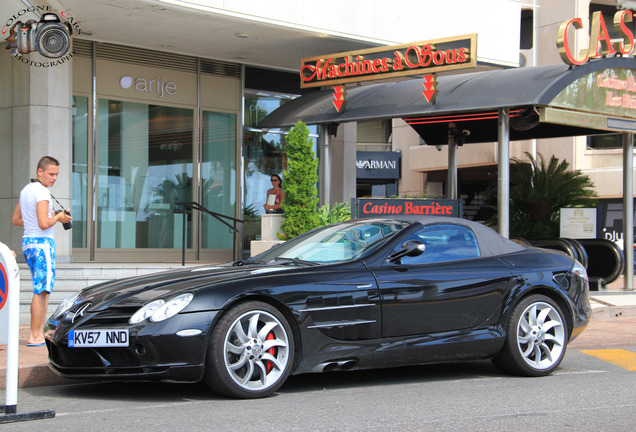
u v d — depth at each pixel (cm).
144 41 1299
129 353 508
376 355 576
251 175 1486
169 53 1376
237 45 1324
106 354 516
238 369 530
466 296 616
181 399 535
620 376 652
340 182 1578
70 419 469
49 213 692
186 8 1098
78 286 994
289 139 1152
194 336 506
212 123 1435
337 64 1248
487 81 1153
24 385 597
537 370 647
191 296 518
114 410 496
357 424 455
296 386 597
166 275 589
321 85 1270
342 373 667
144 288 546
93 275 1045
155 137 1362
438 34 1373
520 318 641
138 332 503
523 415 487
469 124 1481
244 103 1478
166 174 1377
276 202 1367
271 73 1512
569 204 1590
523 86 1104
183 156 1397
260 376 538
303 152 1146
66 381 618
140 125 1345
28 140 1122
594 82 1176
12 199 1138
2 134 1152
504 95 1103
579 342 857
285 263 610
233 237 1395
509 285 638
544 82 1093
